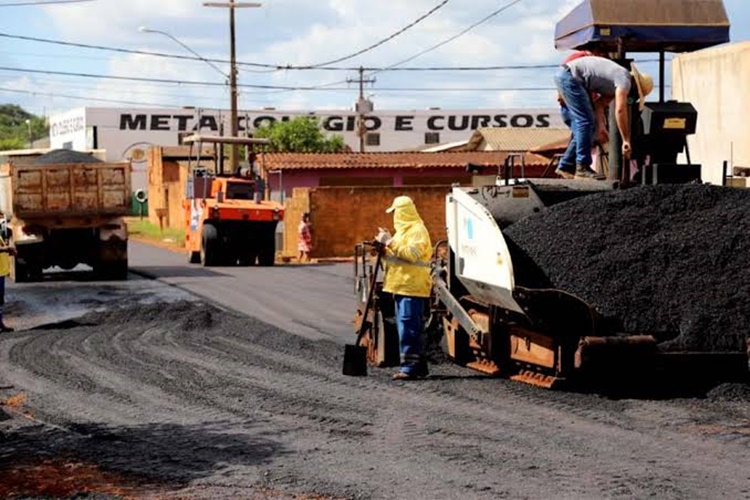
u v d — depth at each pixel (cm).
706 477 710
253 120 8312
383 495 686
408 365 1078
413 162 4866
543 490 688
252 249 2892
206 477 739
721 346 952
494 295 1028
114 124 8094
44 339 1426
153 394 1045
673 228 1045
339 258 3450
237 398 1011
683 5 1276
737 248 1014
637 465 741
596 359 933
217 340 1386
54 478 745
